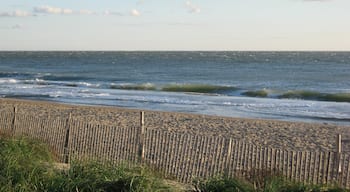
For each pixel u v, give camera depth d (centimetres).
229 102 4216
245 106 3919
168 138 1345
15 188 907
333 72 8762
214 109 3709
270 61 14475
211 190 989
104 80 7138
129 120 2759
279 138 2253
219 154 1257
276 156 1179
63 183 935
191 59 16925
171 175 1298
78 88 5681
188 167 1285
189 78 7594
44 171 1013
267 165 1177
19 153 1109
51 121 1576
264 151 1197
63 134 1538
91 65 12381
